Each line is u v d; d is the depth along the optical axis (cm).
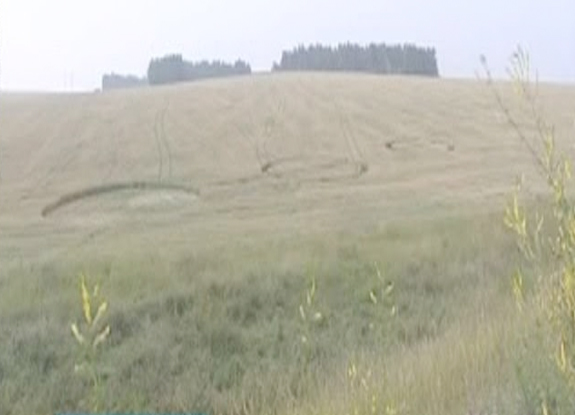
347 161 4347
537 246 288
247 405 690
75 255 2047
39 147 4584
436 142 4741
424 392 462
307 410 536
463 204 3056
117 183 3878
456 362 518
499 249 1341
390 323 869
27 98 6075
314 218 3023
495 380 443
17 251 2483
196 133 4872
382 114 5462
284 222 2959
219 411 693
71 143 4659
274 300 1087
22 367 799
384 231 1975
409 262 1345
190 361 842
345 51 9612
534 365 310
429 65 9288
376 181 3916
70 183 3897
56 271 1472
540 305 308
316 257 1453
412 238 1755
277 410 621
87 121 5191
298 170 4156
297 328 937
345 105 5697
